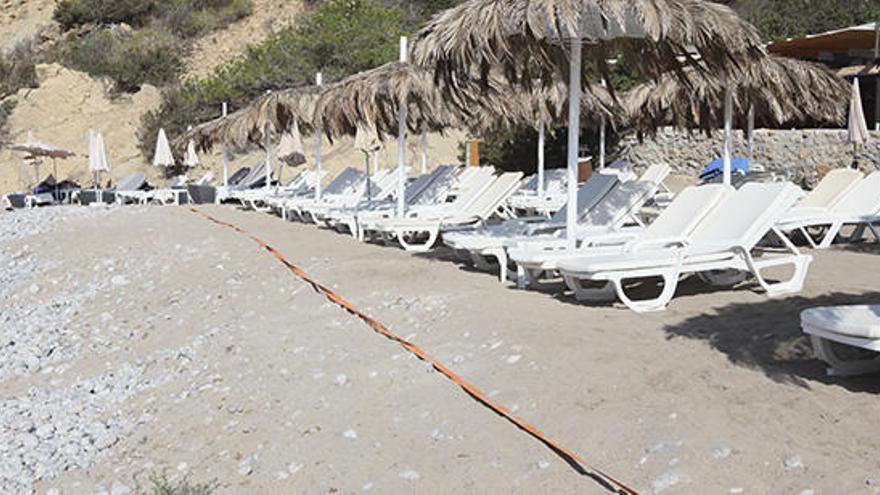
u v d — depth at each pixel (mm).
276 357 6758
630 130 22969
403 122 12531
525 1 7078
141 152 34031
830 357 4535
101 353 8445
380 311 7496
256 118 16922
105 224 17078
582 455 4094
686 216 7746
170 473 5199
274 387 6109
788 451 3775
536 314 6621
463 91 10375
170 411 6316
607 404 4547
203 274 10836
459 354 5871
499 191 11680
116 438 6039
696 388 4590
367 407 5312
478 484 4059
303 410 5527
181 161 32406
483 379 5297
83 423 6512
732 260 6918
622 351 5348
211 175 25625
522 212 17062
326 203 16297
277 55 35812
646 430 4172
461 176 14852
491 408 4832
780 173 17500
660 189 16375
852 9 27766
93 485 5324
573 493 3795
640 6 6902
